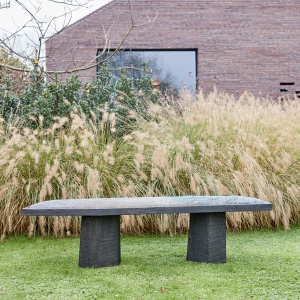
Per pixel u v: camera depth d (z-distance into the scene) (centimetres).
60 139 529
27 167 495
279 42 1112
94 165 496
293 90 1102
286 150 554
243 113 585
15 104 620
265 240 448
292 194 509
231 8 1102
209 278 307
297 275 314
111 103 670
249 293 275
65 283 298
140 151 509
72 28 1073
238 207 333
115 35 1082
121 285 291
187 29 1097
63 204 340
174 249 407
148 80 708
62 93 618
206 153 506
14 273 327
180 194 502
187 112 576
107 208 317
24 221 484
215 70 1099
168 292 277
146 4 1090
